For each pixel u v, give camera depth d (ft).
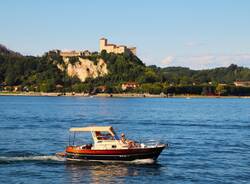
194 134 396.37
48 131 405.80
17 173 220.64
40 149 295.07
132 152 242.17
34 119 554.46
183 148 301.22
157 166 237.66
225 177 215.10
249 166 240.12
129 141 247.50
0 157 259.39
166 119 583.58
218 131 425.69
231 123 525.75
